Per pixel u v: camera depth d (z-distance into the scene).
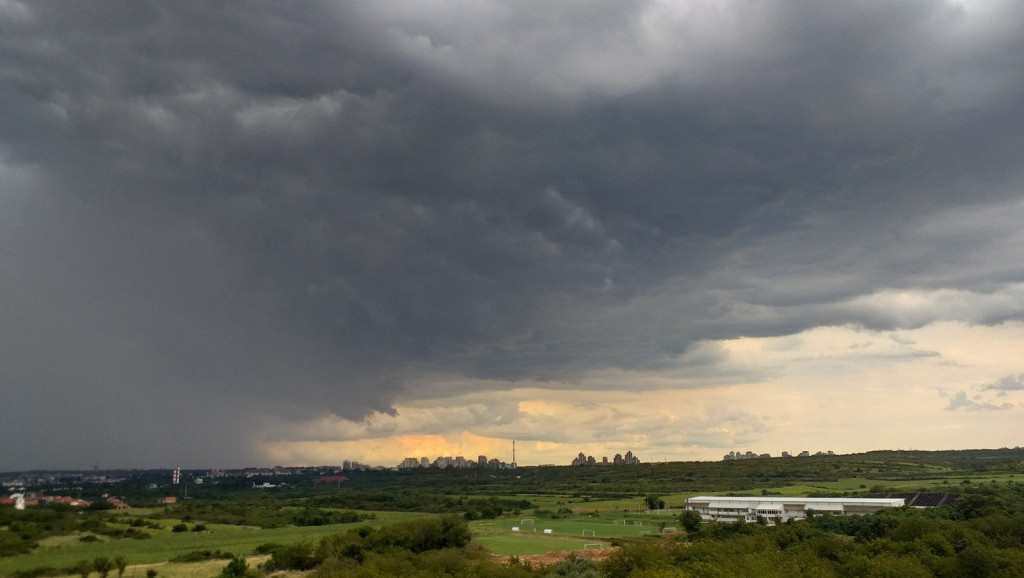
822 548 109.50
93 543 143.62
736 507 192.00
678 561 104.19
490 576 100.81
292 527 183.38
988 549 89.88
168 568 120.62
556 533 173.62
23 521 155.62
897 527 121.00
